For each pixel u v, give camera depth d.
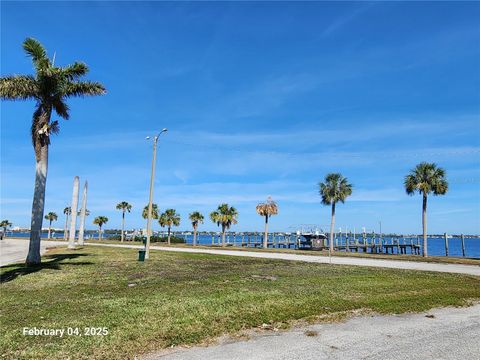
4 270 18.19
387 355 6.90
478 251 99.31
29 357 6.62
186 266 21.12
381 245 74.75
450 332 8.45
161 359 6.65
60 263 21.28
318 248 68.75
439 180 45.16
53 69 19.67
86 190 47.84
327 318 9.53
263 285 14.08
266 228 67.12
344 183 54.97
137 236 93.12
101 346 7.16
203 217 79.75
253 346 7.38
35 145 20.28
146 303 10.59
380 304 11.08
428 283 15.49
